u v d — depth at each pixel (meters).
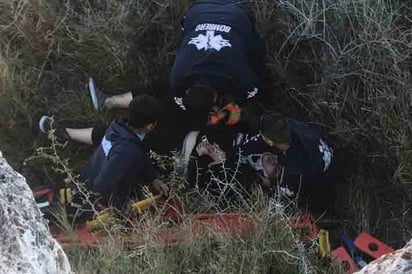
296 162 4.86
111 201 4.80
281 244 4.46
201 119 4.98
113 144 4.84
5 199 2.73
